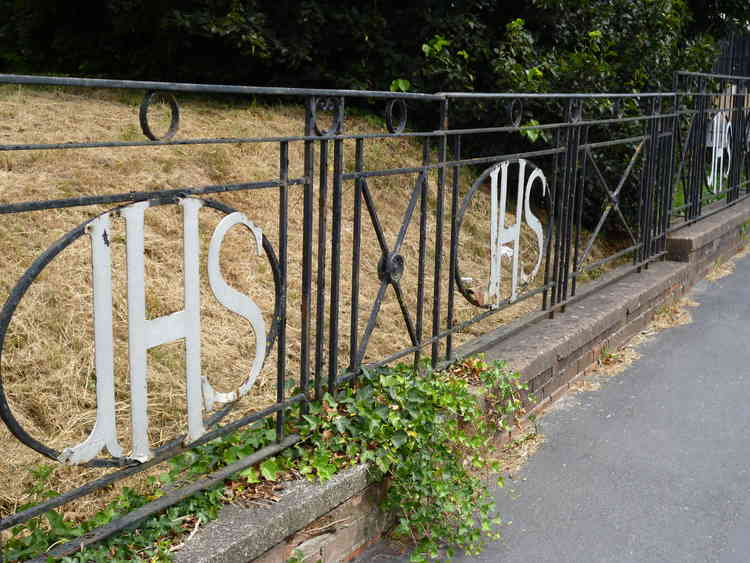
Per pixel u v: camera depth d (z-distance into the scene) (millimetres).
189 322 2541
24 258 4312
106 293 2260
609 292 5758
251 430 3139
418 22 8219
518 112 4293
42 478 2961
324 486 2854
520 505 3449
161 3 8055
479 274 6297
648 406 4531
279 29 8094
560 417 4379
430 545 3020
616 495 3535
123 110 6914
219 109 7562
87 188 5125
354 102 8539
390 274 3455
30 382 3660
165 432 3617
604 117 7641
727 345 5617
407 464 3141
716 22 12078
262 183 2736
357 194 3205
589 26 8352
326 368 4309
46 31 9867
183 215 2457
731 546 3148
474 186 4023
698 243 7082
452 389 3523
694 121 7719
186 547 2443
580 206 5258
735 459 3891
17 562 2365
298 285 5148
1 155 5195
